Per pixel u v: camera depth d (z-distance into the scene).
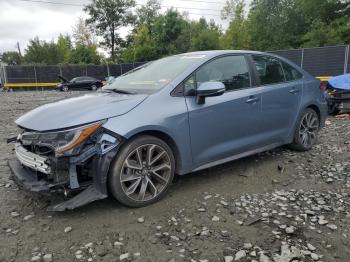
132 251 2.66
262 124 4.37
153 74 4.03
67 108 3.30
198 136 3.67
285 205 3.44
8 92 29.30
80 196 3.02
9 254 2.62
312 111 5.19
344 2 32.97
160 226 3.02
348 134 6.45
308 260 2.56
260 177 4.17
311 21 35.09
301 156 4.99
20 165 3.57
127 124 3.12
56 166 2.93
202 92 3.50
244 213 3.27
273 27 36.47
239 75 4.20
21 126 3.30
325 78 18.16
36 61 51.56
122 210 3.30
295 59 19.62
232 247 2.72
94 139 3.03
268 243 2.78
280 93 4.58
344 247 2.73
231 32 40.56
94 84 30.34
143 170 3.34
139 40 47.62
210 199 3.55
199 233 2.91
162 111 3.38
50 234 2.90
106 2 54.28
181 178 4.11
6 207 3.38
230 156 4.10
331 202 3.51
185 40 45.88
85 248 2.70
